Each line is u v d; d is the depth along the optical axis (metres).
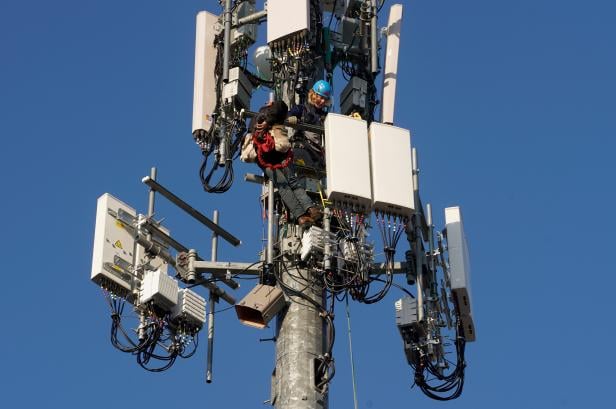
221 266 25.91
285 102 26.58
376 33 28.03
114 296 27.02
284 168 24.88
